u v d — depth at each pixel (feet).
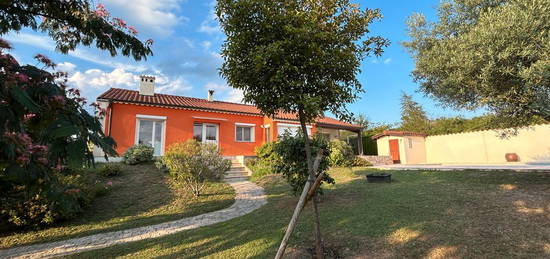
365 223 15.39
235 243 14.40
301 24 10.15
